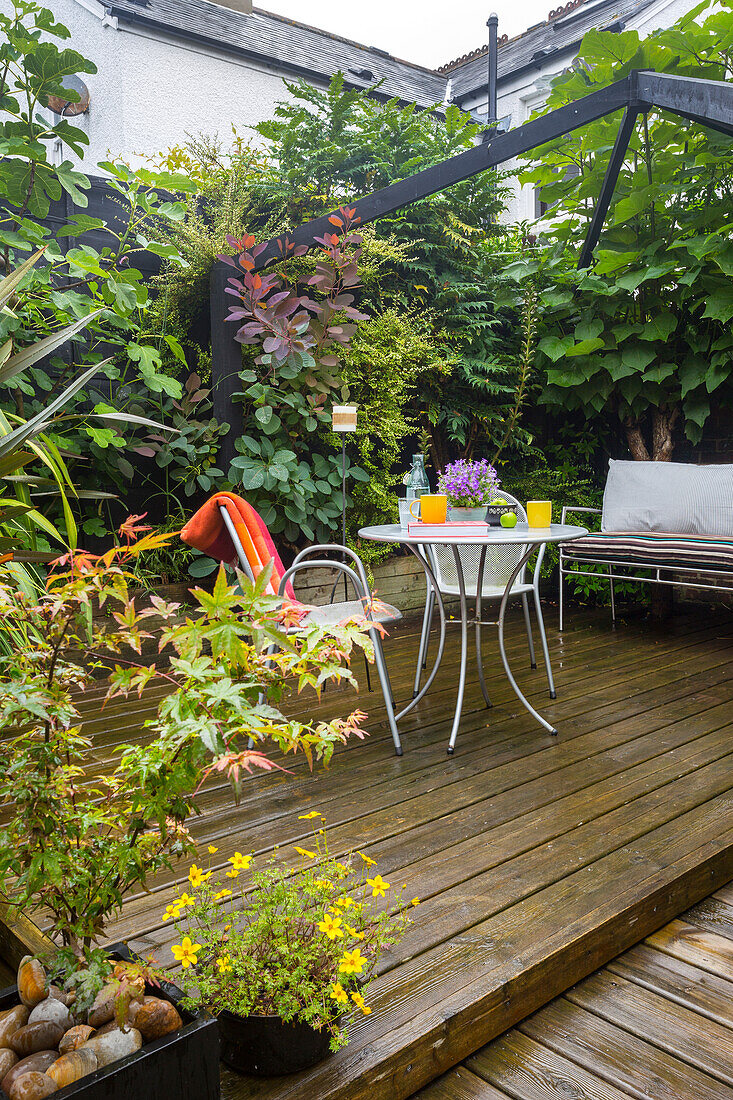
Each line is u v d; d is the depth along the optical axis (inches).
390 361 167.0
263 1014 45.8
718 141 163.8
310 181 173.2
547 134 135.0
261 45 292.5
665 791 86.9
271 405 152.9
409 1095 49.2
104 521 146.8
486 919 62.1
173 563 150.1
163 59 267.9
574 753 98.9
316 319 158.4
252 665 41.5
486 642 161.3
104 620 135.7
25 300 125.2
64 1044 40.8
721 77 163.8
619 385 187.2
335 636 41.9
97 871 42.3
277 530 154.1
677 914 69.6
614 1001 57.9
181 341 160.2
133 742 101.7
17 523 112.8
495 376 193.3
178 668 39.1
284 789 89.7
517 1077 50.6
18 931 60.2
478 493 112.0
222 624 40.2
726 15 152.3
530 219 300.5
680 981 60.0
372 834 77.5
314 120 177.5
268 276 147.9
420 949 57.9
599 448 211.3
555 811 82.0
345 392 158.6
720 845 74.1
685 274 169.2
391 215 177.9
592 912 62.6
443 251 182.9
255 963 46.3
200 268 151.9
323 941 47.5
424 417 190.9
